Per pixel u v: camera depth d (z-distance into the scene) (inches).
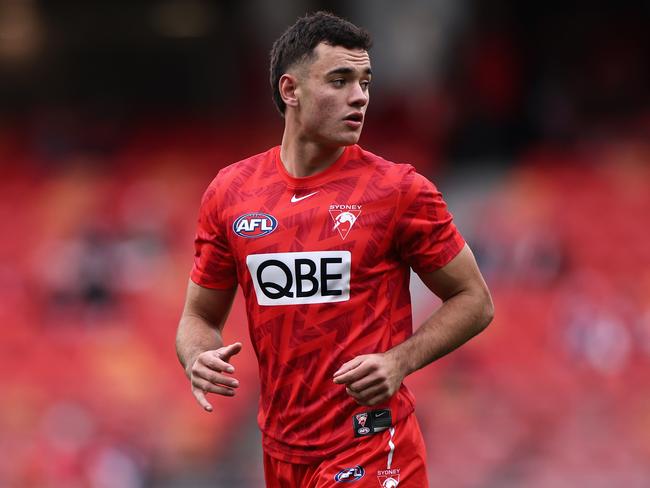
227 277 447.5
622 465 1419.8
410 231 417.4
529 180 2346.2
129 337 1812.3
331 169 423.8
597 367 1665.8
